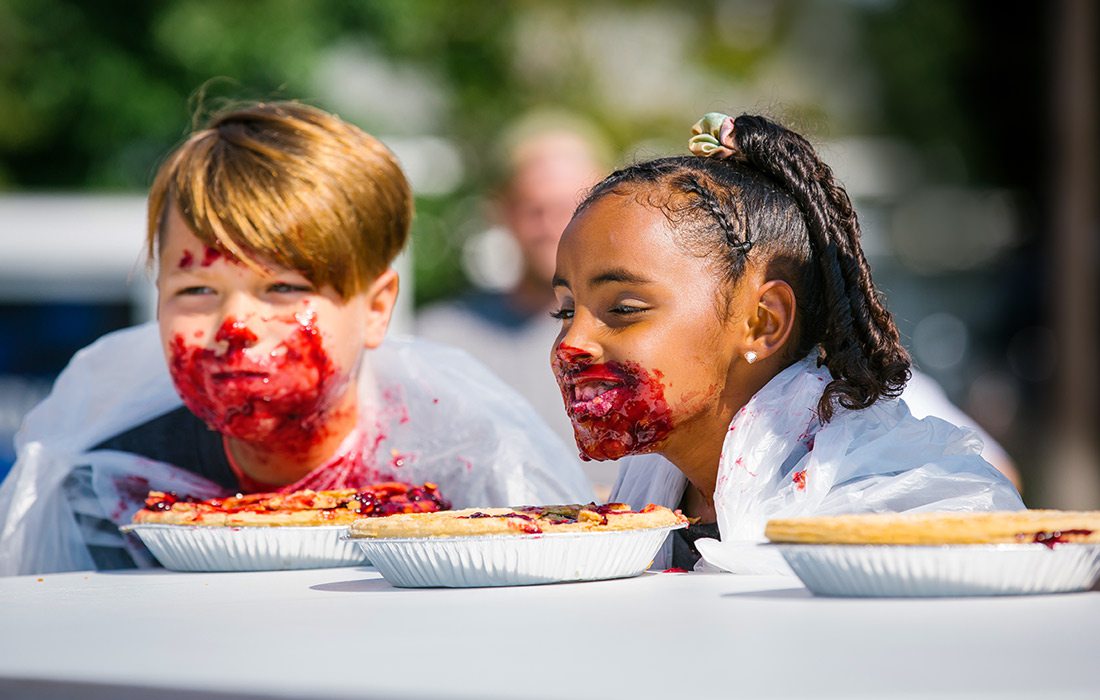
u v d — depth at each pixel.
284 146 5.20
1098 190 20.89
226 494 5.65
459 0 24.88
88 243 13.54
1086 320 20.77
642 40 27.70
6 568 5.61
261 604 3.45
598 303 4.17
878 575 3.16
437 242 22.86
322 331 5.15
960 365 26.91
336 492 4.91
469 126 24.36
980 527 3.16
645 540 3.86
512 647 2.58
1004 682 2.16
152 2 20.39
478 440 5.63
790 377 4.16
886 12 29.48
